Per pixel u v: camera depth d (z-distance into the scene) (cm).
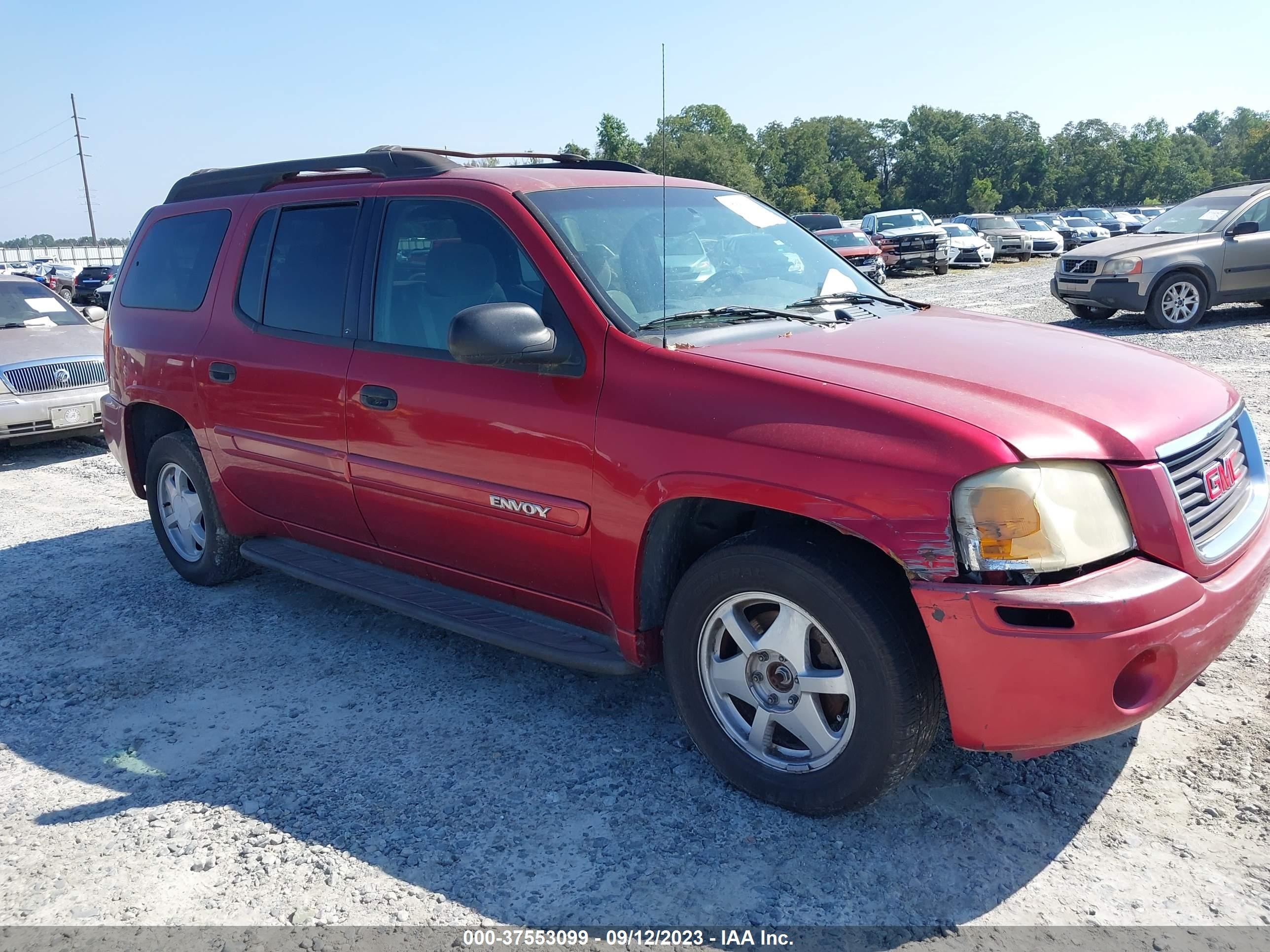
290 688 384
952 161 15175
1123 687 242
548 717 352
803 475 256
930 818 280
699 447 275
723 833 279
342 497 394
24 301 950
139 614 468
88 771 328
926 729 259
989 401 259
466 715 356
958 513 238
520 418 318
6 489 748
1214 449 280
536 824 287
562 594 333
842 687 264
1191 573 250
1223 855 258
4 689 393
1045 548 235
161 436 519
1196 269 1221
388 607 377
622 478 293
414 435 352
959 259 2878
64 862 279
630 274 329
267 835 287
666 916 246
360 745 337
